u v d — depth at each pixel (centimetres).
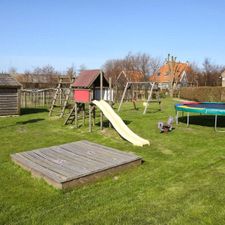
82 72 1270
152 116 1552
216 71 5241
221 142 913
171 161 726
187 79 5475
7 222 440
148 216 441
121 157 693
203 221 421
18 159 700
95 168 612
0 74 1709
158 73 5678
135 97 2750
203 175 611
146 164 707
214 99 2906
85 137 1059
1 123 1395
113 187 562
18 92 1681
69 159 684
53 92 2473
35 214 461
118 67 5306
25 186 579
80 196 525
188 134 1055
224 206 463
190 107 1223
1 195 538
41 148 838
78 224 424
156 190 538
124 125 1091
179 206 469
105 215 448
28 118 1558
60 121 1426
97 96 1231
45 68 4841
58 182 551
